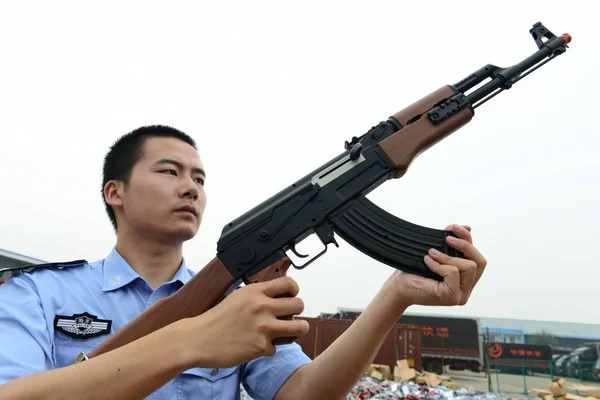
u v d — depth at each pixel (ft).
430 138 6.26
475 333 67.26
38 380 3.52
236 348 3.96
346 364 5.94
